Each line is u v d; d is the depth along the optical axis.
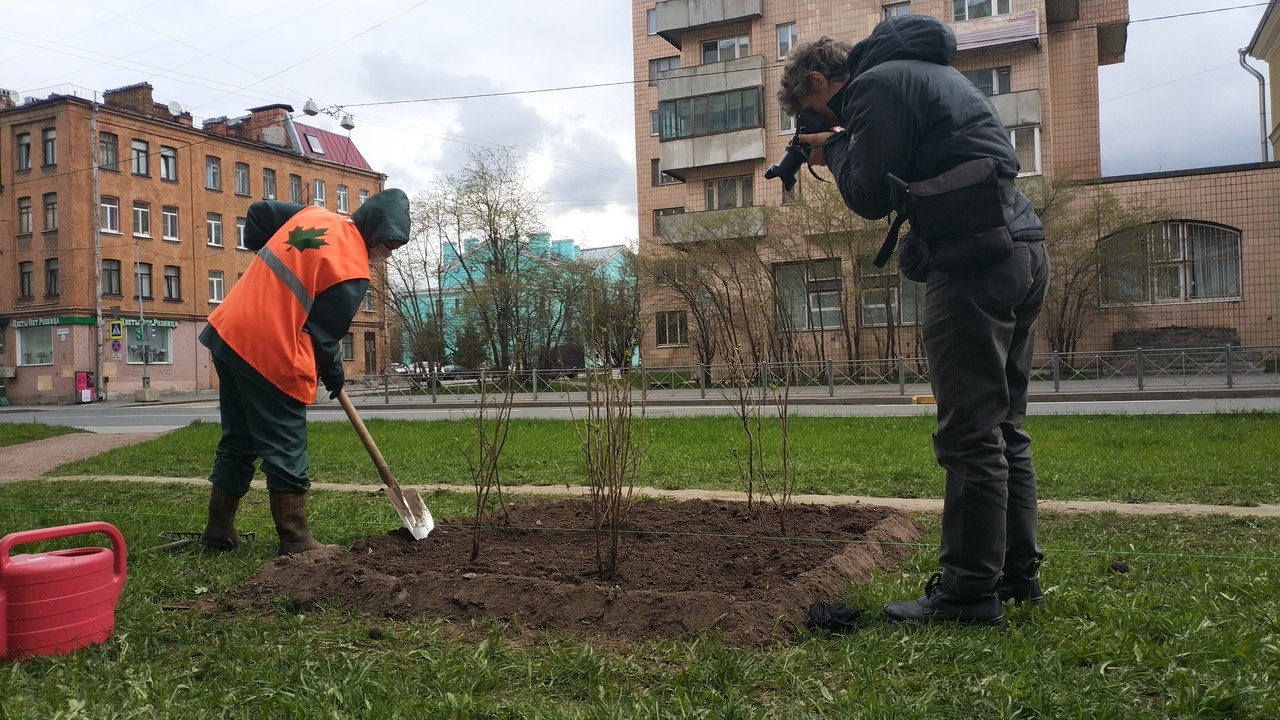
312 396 4.38
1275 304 24.45
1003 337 2.92
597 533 3.77
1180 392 17.59
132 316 38.06
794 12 30.77
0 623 2.80
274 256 4.36
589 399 4.08
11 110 37.28
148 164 38.97
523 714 2.37
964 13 28.05
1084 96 29.39
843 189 3.12
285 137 46.59
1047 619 3.08
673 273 28.03
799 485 6.75
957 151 2.88
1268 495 5.75
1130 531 4.69
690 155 31.88
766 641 2.91
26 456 11.12
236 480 4.70
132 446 11.95
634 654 2.84
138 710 2.41
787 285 28.81
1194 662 2.62
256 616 3.33
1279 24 26.64
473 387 27.52
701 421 13.37
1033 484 3.23
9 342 37.91
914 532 4.86
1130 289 25.23
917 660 2.69
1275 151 29.36
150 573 4.01
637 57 36.31
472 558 4.03
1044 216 24.61
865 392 21.31
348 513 5.91
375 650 2.96
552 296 33.22
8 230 37.72
